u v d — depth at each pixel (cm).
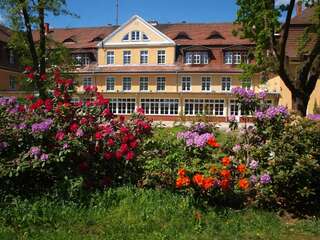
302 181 760
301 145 772
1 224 657
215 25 6450
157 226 678
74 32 6906
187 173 734
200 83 5938
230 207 763
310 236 682
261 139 816
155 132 874
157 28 6662
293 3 1711
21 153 743
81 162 787
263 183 756
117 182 813
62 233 640
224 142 825
